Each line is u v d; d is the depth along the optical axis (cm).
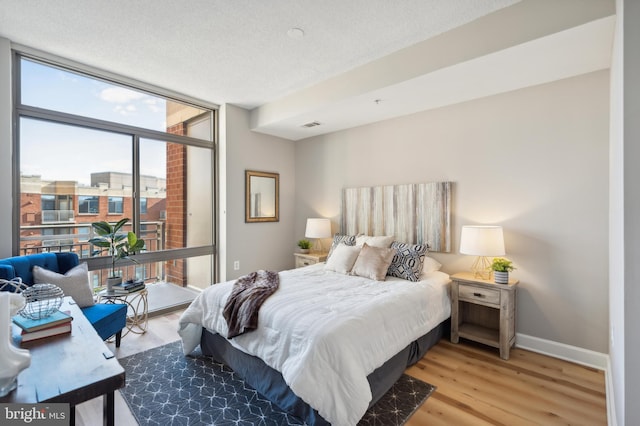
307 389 160
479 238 266
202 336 263
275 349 188
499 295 258
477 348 277
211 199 410
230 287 256
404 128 362
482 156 303
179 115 376
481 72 247
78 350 124
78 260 276
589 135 247
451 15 217
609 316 229
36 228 275
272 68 296
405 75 261
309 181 470
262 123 402
